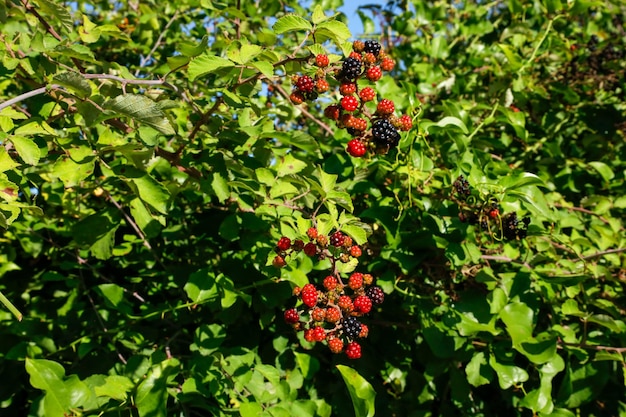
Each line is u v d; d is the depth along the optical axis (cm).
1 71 43
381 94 57
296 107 58
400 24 74
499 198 48
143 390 40
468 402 52
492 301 48
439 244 49
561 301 53
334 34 40
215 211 59
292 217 47
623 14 84
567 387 49
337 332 41
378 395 54
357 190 52
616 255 54
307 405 44
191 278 46
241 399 45
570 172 65
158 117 37
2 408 56
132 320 51
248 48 39
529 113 70
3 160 35
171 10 74
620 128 69
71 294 56
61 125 47
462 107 63
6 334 54
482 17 79
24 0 43
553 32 70
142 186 40
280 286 49
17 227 58
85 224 44
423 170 51
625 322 54
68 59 47
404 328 56
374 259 53
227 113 48
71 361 53
